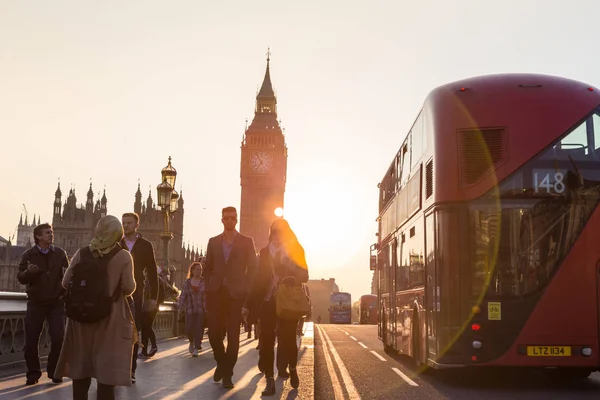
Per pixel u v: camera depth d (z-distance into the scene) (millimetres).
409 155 14234
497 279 10477
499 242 10539
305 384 9625
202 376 10531
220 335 9672
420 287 12352
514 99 10883
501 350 10352
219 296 9547
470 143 10852
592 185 10562
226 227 9703
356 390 10742
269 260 9125
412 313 13328
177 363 12883
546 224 10523
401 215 15281
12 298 11164
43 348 12039
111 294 5938
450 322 10539
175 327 22281
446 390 10758
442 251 10719
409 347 13633
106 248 6027
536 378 12523
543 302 10375
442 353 10555
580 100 10867
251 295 9062
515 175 10664
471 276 10539
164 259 22641
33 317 9172
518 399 9711
